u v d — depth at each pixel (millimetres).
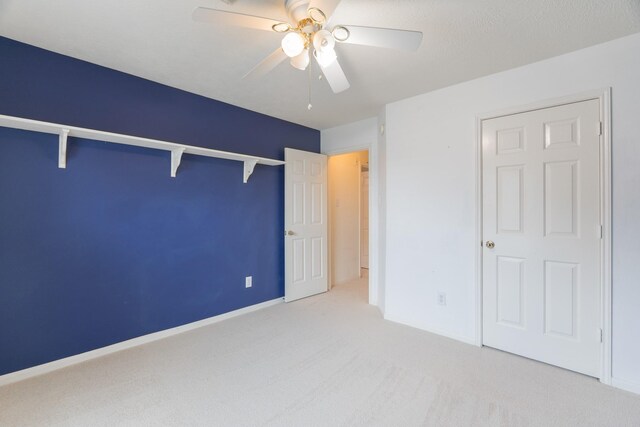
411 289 2990
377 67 2359
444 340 2676
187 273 2932
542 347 2291
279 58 1818
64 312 2240
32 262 2111
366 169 5816
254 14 1709
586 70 2080
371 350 2490
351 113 3510
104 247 2426
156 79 2617
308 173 3963
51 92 2166
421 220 2906
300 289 3896
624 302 1953
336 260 4711
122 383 2023
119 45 2080
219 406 1794
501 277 2475
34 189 2111
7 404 1799
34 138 2107
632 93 1925
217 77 2574
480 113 2543
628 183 1938
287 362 2301
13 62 2025
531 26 1827
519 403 1815
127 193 2545
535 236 2316
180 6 1677
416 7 1659
